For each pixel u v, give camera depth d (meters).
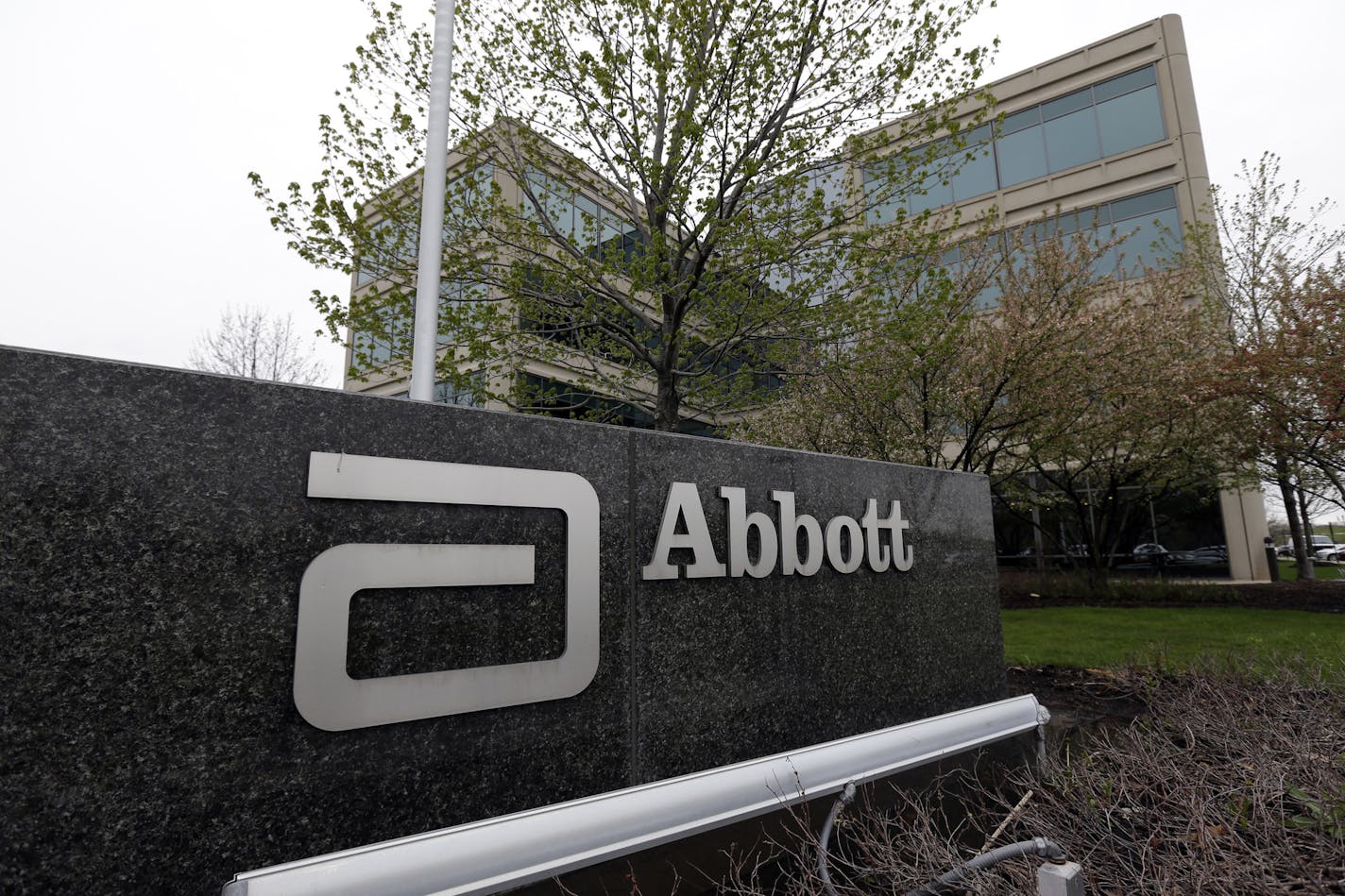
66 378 2.16
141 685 2.17
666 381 8.30
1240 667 6.11
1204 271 16.20
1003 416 11.69
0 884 1.92
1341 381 10.84
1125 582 16.30
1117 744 4.64
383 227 8.34
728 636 3.77
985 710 4.22
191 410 2.35
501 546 2.97
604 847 2.60
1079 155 21.22
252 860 2.28
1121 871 2.54
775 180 7.43
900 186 8.38
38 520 2.07
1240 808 2.70
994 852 2.31
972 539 5.61
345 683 2.51
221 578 2.34
